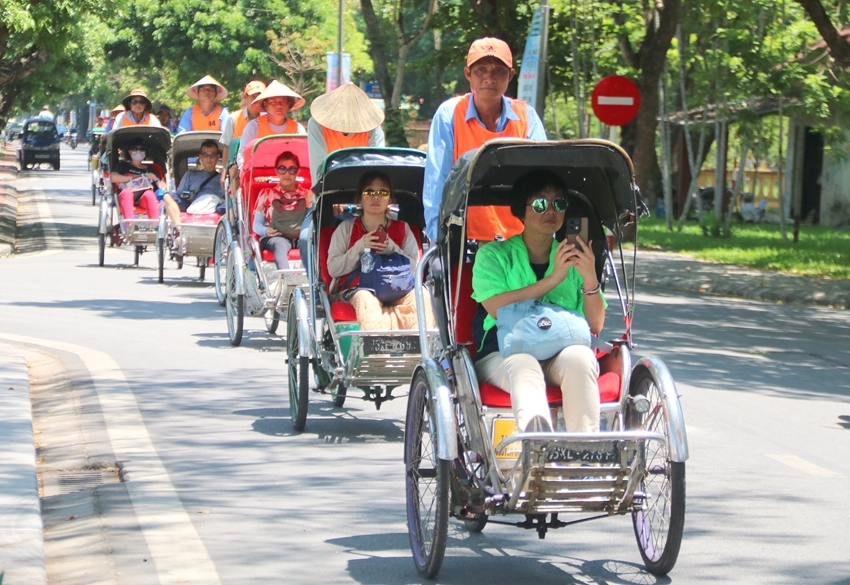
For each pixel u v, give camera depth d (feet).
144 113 76.95
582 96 105.81
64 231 103.04
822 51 106.83
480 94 28.35
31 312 54.03
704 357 46.93
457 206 22.08
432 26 102.73
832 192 130.52
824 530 24.30
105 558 22.08
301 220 45.80
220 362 42.98
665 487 21.04
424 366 21.58
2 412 32.09
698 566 21.93
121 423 33.22
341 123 40.73
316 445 31.27
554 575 21.49
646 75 101.55
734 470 29.25
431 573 20.97
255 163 47.11
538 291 21.57
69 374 39.88
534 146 21.33
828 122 115.96
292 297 33.71
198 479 27.68
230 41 193.98
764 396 39.27
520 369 20.66
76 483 27.48
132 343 46.57
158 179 75.51
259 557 22.24
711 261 87.56
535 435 19.24
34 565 20.43
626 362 21.66
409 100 210.38
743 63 98.94
